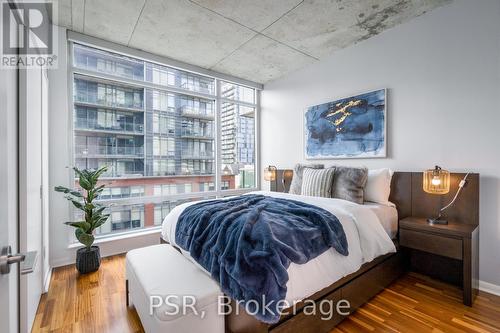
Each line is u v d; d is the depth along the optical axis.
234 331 1.36
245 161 4.40
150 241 3.16
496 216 2.03
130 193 3.26
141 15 2.41
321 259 1.51
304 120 3.65
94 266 2.45
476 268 1.99
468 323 1.66
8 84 1.15
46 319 1.72
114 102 3.12
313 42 2.96
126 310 1.83
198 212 1.90
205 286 1.37
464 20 2.17
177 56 3.31
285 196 2.61
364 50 2.92
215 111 4.01
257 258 1.23
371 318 1.72
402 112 2.59
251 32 2.73
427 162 2.42
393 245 2.03
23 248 1.39
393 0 2.22
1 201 0.77
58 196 2.58
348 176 2.57
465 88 2.18
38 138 1.91
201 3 2.24
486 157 2.07
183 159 3.72
